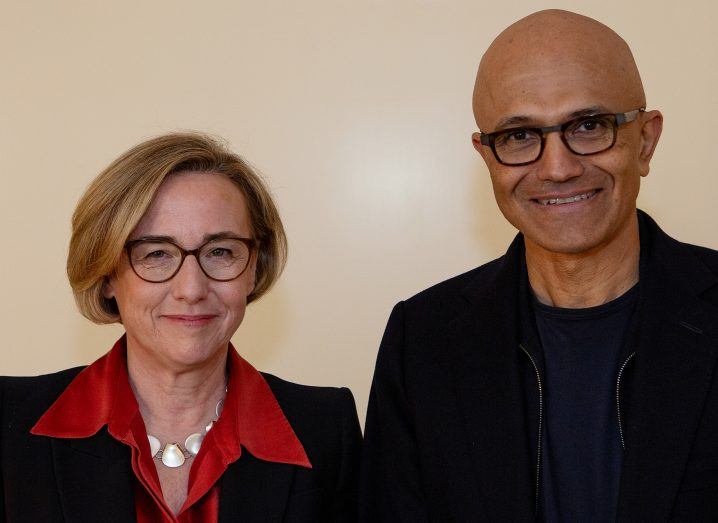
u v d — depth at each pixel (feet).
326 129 9.11
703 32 8.78
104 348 9.24
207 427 6.34
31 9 9.16
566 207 6.01
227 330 6.19
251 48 9.12
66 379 6.48
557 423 6.24
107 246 5.93
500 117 6.05
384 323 9.13
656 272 6.32
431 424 6.59
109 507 5.82
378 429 6.95
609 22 8.86
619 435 6.11
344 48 9.09
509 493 6.16
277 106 9.12
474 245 9.06
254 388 6.58
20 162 9.18
